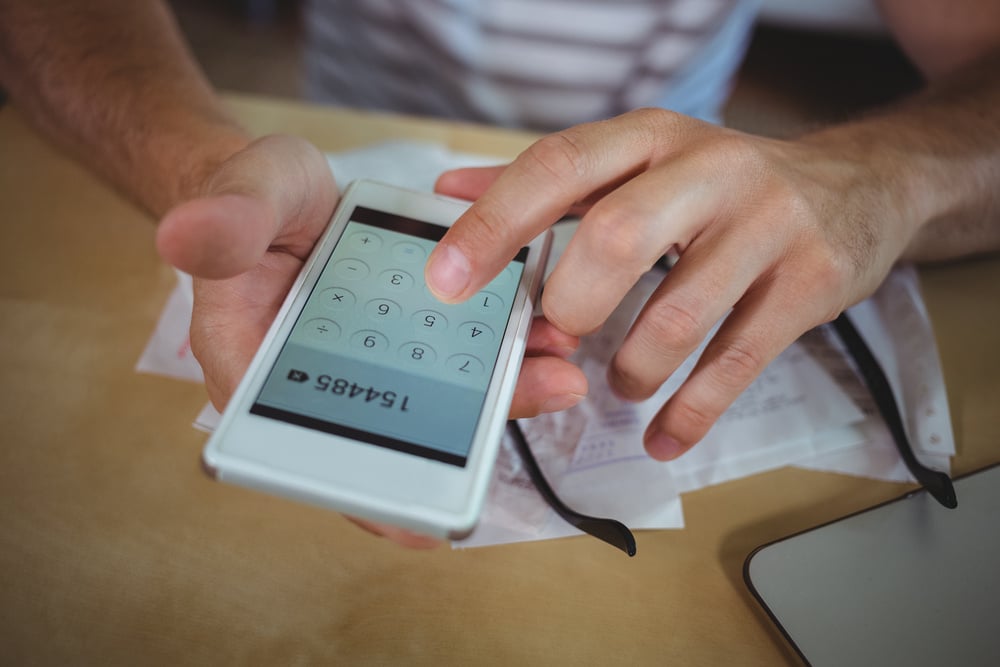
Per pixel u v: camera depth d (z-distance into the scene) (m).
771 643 0.38
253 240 0.32
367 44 0.82
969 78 0.63
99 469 0.41
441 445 0.35
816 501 0.44
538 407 0.40
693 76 0.82
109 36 0.60
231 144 0.51
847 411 0.48
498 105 0.82
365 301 0.40
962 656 0.37
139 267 0.51
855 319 0.53
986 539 0.41
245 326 0.40
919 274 0.57
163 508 0.40
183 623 0.36
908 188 0.50
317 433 0.35
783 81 1.60
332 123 0.63
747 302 0.42
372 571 0.39
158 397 0.45
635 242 0.36
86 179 0.57
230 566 0.39
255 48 1.61
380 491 0.33
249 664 0.35
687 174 0.39
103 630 0.36
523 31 0.76
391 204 0.45
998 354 0.52
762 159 0.42
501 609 0.38
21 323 0.47
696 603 0.39
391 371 0.38
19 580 0.37
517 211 0.37
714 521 0.43
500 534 0.41
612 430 0.46
